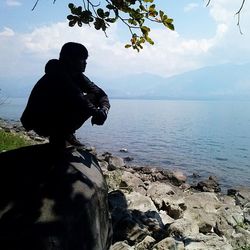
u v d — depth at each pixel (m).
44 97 6.19
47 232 5.08
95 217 5.85
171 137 50.19
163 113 133.12
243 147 41.62
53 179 5.82
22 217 5.22
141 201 10.62
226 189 21.61
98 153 31.08
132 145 40.34
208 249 8.32
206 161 31.55
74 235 5.28
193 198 14.03
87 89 6.82
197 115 121.56
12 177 5.84
